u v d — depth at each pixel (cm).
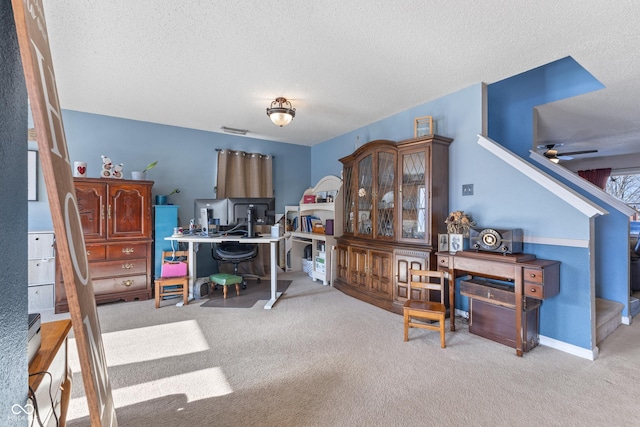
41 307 325
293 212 555
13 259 69
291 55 246
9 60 69
